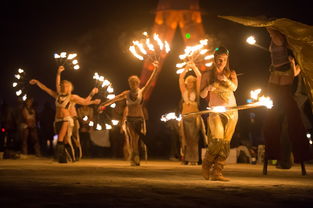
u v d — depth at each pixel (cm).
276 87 1218
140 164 1752
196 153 1714
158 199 672
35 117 2311
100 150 2567
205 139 1722
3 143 2491
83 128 2295
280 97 1212
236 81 1062
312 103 1097
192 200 669
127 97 1652
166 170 1340
